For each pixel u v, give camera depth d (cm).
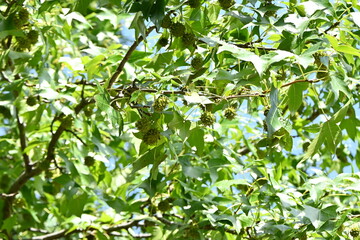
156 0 377
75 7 391
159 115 408
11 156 738
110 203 525
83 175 542
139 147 443
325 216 410
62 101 524
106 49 521
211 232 477
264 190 436
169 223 519
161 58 443
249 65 415
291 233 429
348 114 531
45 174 612
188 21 442
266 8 391
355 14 387
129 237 611
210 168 473
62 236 576
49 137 655
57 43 623
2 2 479
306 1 416
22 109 536
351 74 493
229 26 436
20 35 454
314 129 523
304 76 402
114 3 384
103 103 386
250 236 456
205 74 438
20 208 652
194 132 424
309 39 410
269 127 369
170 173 486
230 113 452
